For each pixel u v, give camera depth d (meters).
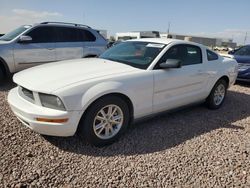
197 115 5.08
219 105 5.62
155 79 3.95
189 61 4.71
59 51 7.57
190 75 4.57
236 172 3.08
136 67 4.00
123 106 3.61
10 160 3.02
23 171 2.84
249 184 2.87
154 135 3.98
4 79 7.09
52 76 3.46
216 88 5.41
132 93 3.66
